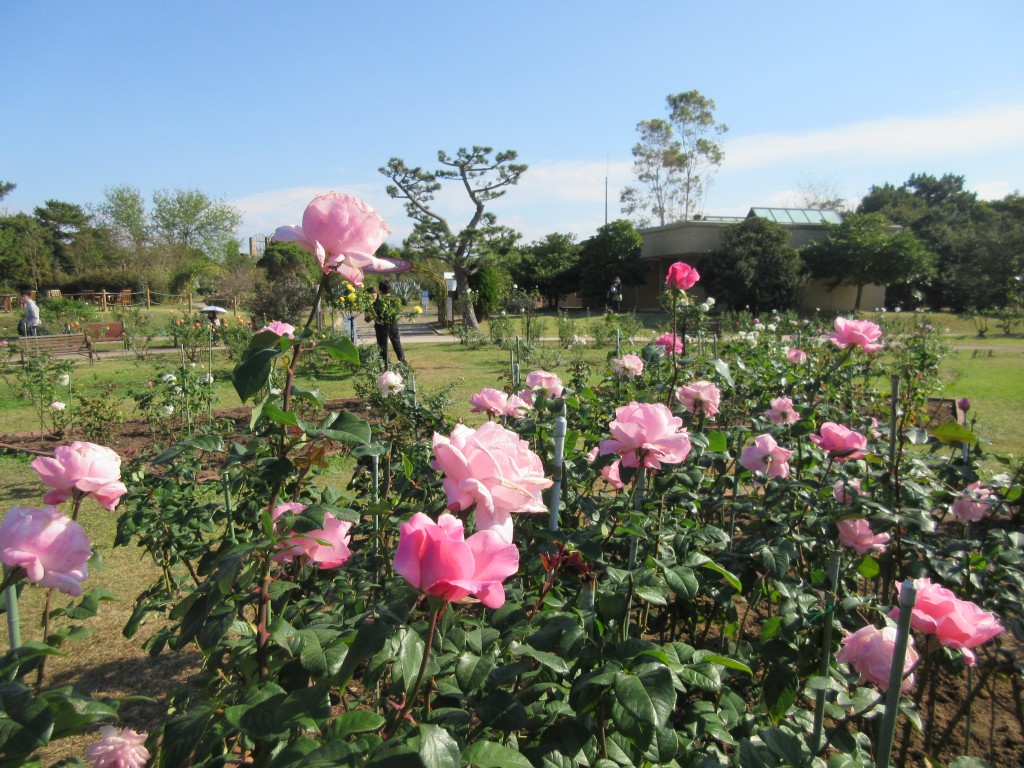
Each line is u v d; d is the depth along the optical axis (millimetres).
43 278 42844
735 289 30031
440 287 24828
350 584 2160
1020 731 2373
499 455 1151
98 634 3191
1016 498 2477
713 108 47281
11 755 896
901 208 47250
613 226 35969
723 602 1948
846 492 2219
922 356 7777
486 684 1189
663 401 3307
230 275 27344
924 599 1400
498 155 24062
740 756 1348
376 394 4266
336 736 948
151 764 1572
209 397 6633
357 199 1324
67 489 1419
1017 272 26547
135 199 46594
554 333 22094
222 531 3629
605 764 1257
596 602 1624
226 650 1457
